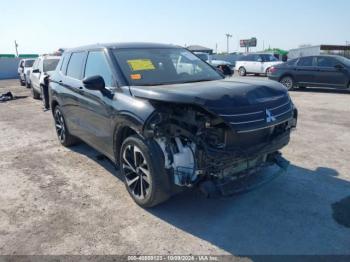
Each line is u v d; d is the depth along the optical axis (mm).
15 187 4570
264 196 4086
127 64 4336
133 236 3334
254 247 3125
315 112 9172
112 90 4145
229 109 3209
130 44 4898
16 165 5465
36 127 8359
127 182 4062
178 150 3395
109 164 5387
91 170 5145
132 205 3955
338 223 3479
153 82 4164
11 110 11305
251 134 3463
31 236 3373
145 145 3516
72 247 3176
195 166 3332
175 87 3701
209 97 3227
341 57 13742
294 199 4000
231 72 5355
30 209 3934
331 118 8344
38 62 14148
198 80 4422
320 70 13656
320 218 3578
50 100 6434
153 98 3441
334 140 6363
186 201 4000
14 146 6602
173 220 3611
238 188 3451
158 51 4871
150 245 3186
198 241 3232
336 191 4188
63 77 5828
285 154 5570
